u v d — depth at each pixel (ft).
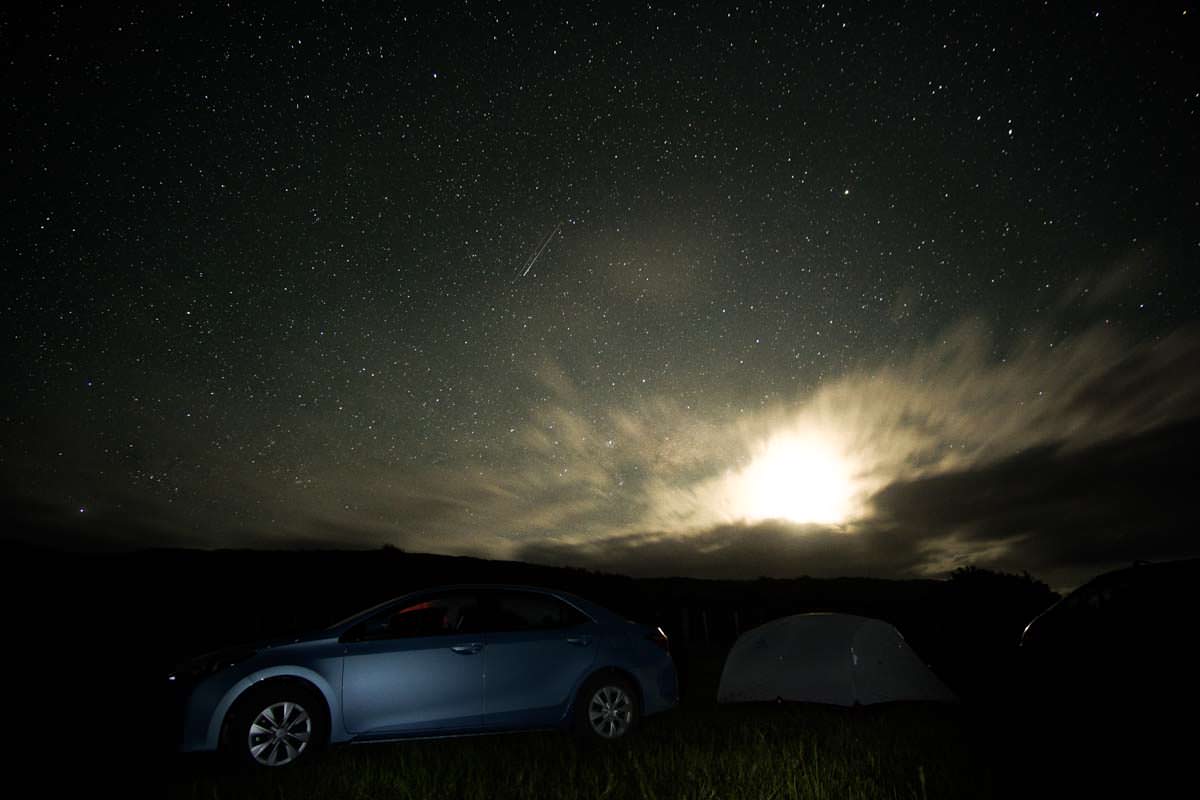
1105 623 33.76
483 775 22.34
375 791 20.77
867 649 37.91
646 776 21.91
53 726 33.65
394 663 26.45
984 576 100.94
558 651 28.48
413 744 28.04
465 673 27.09
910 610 101.30
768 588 149.59
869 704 36.60
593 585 143.33
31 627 72.79
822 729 30.35
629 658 29.37
